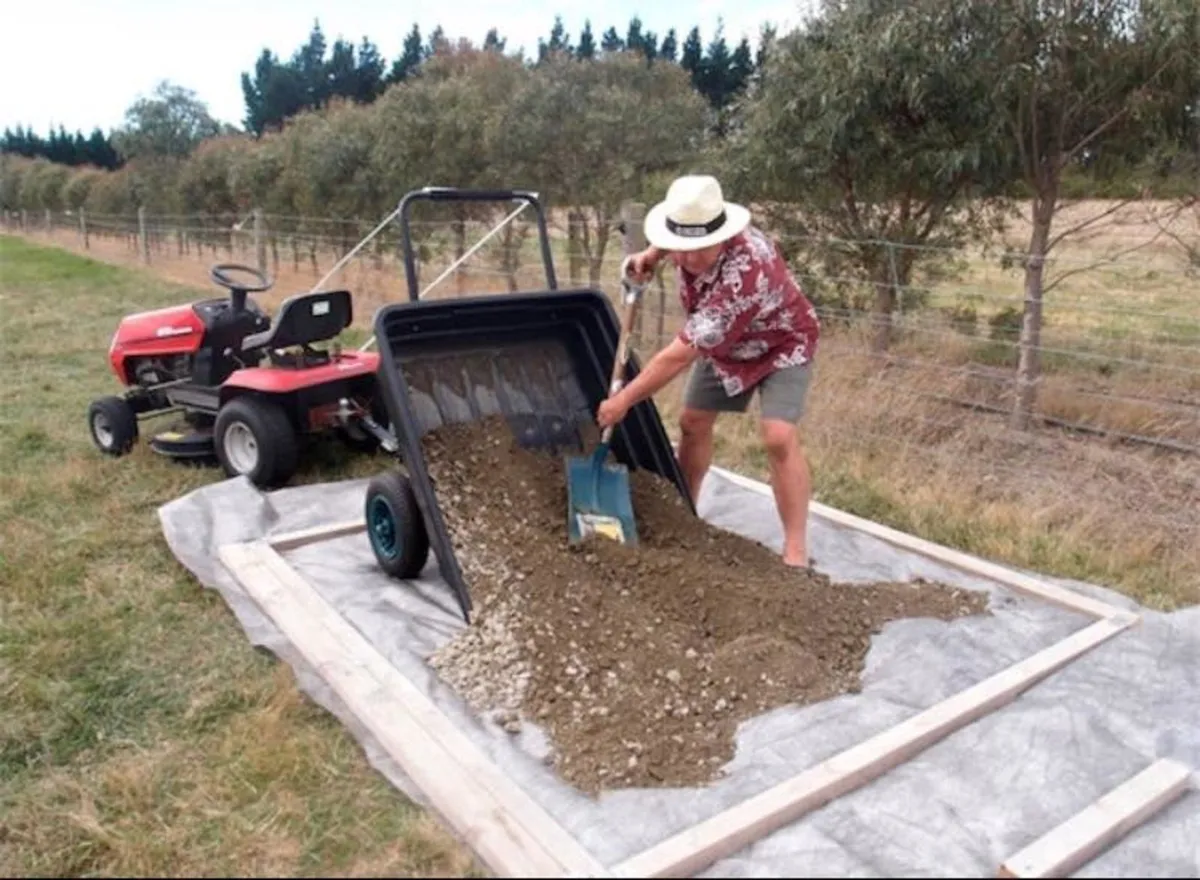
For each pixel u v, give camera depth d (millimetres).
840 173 6441
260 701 3176
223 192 18750
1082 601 3658
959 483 5070
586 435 4238
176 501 4617
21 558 4250
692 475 4324
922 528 4617
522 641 3215
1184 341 6770
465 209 10680
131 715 3152
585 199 9320
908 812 2543
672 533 3930
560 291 4156
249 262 15977
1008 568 4090
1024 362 5844
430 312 3816
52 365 8391
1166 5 4855
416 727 2816
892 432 5852
